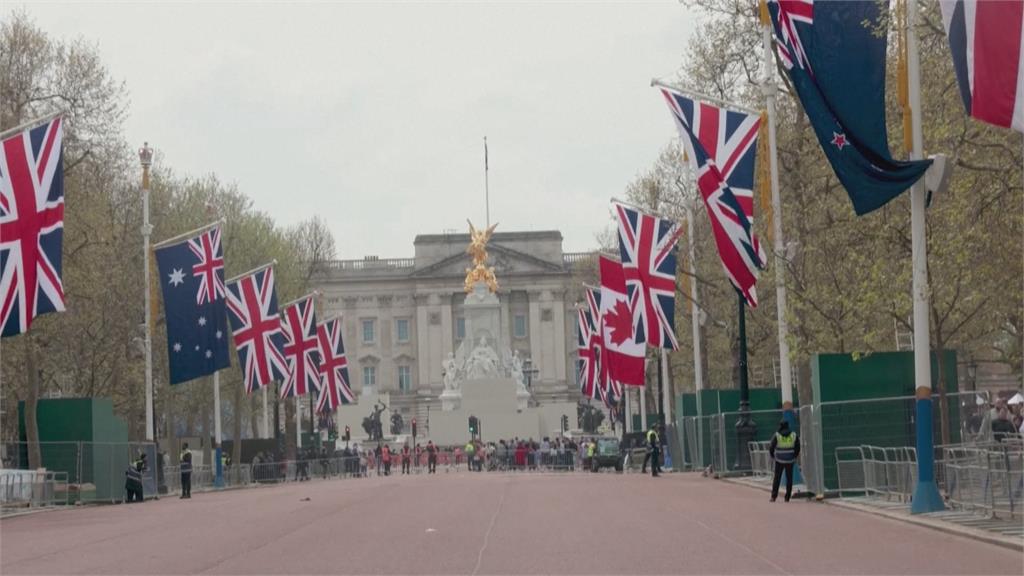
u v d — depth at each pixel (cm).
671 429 7919
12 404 7812
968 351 6575
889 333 4662
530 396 17650
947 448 3206
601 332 8044
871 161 3067
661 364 8712
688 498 4150
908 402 3912
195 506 4681
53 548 2886
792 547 2519
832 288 4488
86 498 5719
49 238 4216
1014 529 2734
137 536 3159
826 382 3941
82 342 6969
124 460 5984
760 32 5219
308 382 7962
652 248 5622
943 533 2786
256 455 9800
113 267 6856
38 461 5747
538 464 10712
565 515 3462
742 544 2584
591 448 9369
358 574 2183
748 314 7012
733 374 7300
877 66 3067
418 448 12850
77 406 5831
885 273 3859
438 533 2959
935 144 3594
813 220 4816
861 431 3909
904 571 2111
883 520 3152
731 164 4288
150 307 6856
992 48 2394
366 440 15338
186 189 9894
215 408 7931
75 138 6494
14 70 6412
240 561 2447
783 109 5394
